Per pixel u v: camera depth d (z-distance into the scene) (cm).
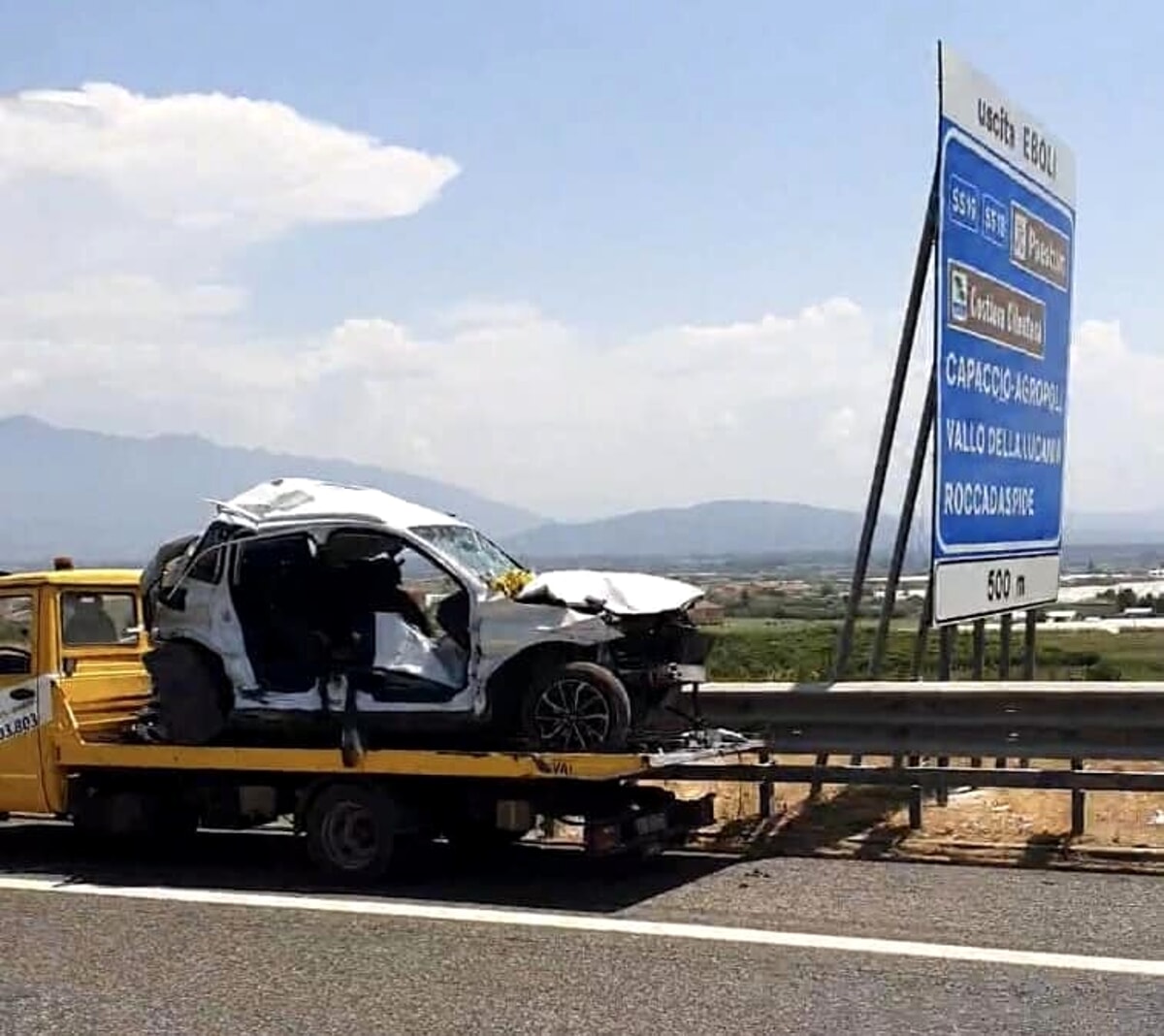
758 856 967
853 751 1035
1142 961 695
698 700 1052
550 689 918
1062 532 1363
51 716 1034
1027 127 1254
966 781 955
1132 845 948
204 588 1009
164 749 997
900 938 743
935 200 1125
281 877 955
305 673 973
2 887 932
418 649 957
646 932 767
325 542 991
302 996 666
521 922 800
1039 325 1291
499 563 1030
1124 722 959
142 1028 625
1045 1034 591
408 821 926
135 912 848
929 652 1956
